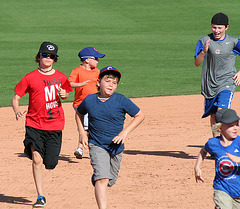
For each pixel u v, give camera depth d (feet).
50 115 83.30
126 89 224.53
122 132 71.56
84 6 558.56
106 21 489.67
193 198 84.79
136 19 497.46
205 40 111.55
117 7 553.64
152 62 309.83
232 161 63.67
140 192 88.02
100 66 294.87
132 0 584.81
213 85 111.96
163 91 218.38
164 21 486.38
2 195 87.92
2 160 112.98
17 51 350.23
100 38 409.90
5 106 188.24
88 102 73.20
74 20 492.95
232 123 62.75
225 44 109.70
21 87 81.97
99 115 72.43
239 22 469.98
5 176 100.01
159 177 97.60
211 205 81.20
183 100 196.95
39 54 83.10
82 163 110.52
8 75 264.31
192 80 248.73
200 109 178.29
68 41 395.75
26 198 86.22
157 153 118.21
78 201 83.92
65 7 552.00
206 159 112.27
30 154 83.35
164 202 82.58
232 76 111.55
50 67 84.33
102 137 73.00
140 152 119.44
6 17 499.92
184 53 344.08
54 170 104.12
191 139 133.90
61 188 91.56
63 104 191.52
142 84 237.86
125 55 336.49
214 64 110.83
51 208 80.64
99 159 72.54
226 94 110.52
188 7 544.21
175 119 160.97
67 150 123.54
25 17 501.15
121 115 73.10
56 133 84.07
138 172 101.24
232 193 64.03
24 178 98.78
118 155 74.33
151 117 164.55
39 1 579.07
